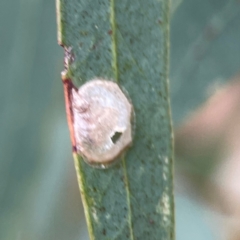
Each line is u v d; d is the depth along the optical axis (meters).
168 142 0.12
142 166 0.12
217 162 0.16
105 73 0.12
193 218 0.17
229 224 0.16
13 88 0.14
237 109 0.15
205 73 0.14
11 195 0.14
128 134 0.12
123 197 0.12
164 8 0.12
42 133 0.14
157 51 0.12
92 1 0.12
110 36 0.12
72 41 0.12
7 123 0.14
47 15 0.14
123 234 0.12
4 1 0.14
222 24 0.14
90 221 0.12
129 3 0.12
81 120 0.12
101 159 0.12
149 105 0.12
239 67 0.14
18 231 0.14
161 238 0.12
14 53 0.14
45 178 0.14
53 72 0.14
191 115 0.14
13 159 0.14
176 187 0.16
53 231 0.14
